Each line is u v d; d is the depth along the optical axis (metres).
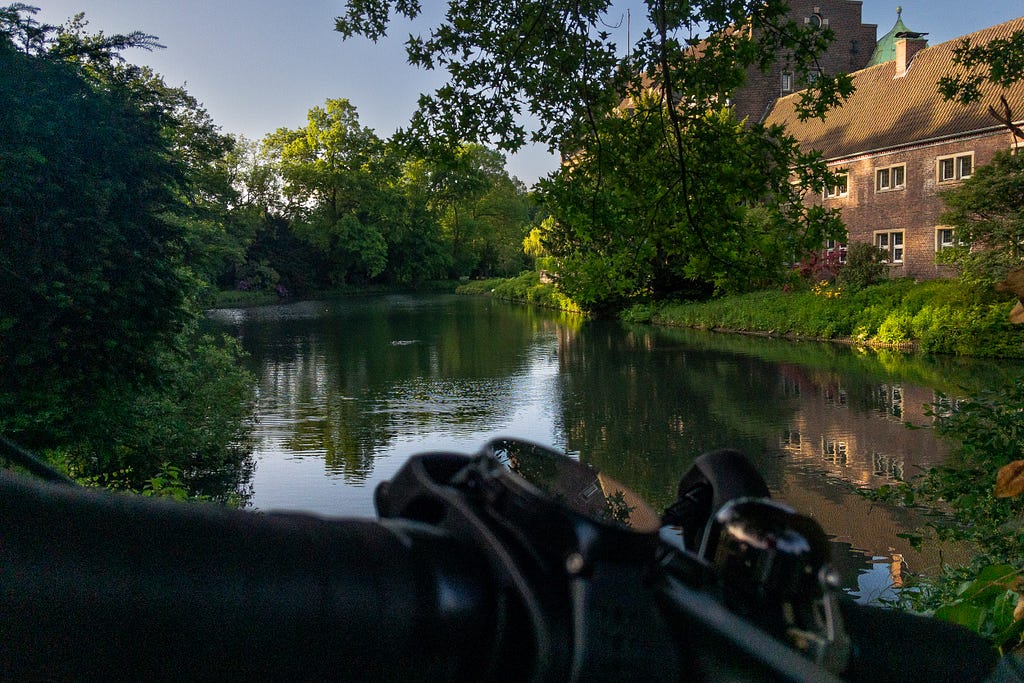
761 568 0.54
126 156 13.52
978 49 10.92
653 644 0.48
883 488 7.20
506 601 0.47
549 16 8.68
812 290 39.44
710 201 8.63
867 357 28.72
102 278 12.94
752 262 8.62
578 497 0.58
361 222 97.50
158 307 13.92
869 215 44.09
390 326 48.59
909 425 7.17
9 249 12.13
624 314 48.94
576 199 8.87
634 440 17.48
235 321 53.75
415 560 0.44
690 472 0.74
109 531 0.33
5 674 0.31
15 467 0.63
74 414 13.24
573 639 0.47
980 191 26.59
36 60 12.96
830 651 0.53
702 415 19.92
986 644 0.76
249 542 0.37
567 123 9.05
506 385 25.45
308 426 19.36
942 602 4.54
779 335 36.97
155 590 0.33
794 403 20.98
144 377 14.30
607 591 0.48
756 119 57.97
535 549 0.49
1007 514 6.02
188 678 0.34
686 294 47.75
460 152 9.33
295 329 46.97
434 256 105.94
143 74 16.44
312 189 93.50
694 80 8.52
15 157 11.67
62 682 0.31
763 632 0.48
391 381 26.56
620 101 9.15
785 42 8.34
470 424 19.58
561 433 18.34
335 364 30.91
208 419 17.94
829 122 49.03
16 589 0.31
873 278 38.53
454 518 0.51
